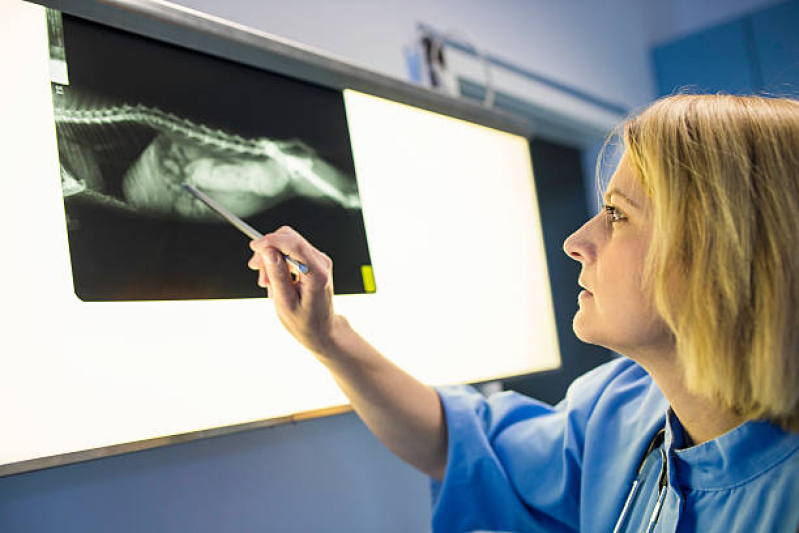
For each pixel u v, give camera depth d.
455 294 1.00
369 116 0.94
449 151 1.05
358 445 1.00
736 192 0.49
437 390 0.83
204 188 0.73
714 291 0.49
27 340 0.59
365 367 0.72
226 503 0.82
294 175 0.82
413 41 1.30
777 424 0.52
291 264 0.61
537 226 1.20
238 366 0.74
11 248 0.59
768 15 2.16
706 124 0.52
